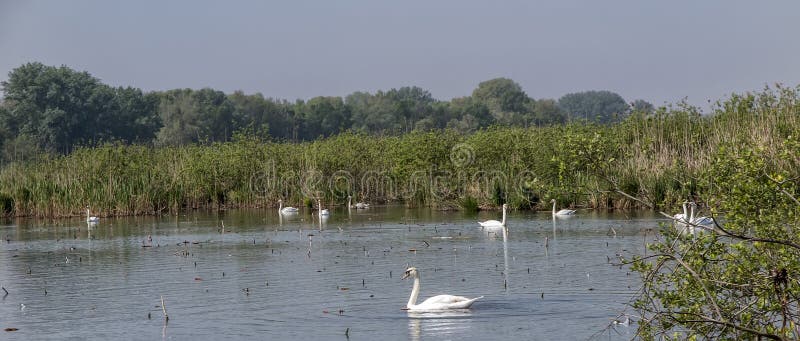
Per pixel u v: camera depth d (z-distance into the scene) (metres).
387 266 32.34
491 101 172.25
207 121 133.25
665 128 54.44
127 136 120.75
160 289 28.58
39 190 60.09
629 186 50.84
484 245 37.84
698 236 16.41
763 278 15.64
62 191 59.97
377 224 49.66
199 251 38.31
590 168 18.70
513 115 159.00
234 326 22.81
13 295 28.20
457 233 43.38
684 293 16.27
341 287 28.02
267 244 40.53
